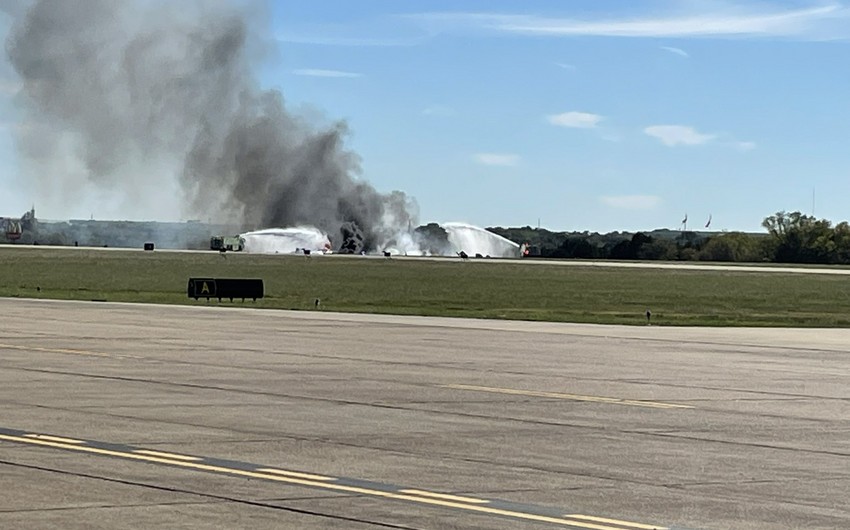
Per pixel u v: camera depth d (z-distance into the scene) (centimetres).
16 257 15112
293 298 6794
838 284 11225
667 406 2294
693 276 13112
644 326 4944
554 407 2238
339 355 3238
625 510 1348
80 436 1792
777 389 2630
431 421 2022
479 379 2700
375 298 7106
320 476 1508
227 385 2491
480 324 4753
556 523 1272
